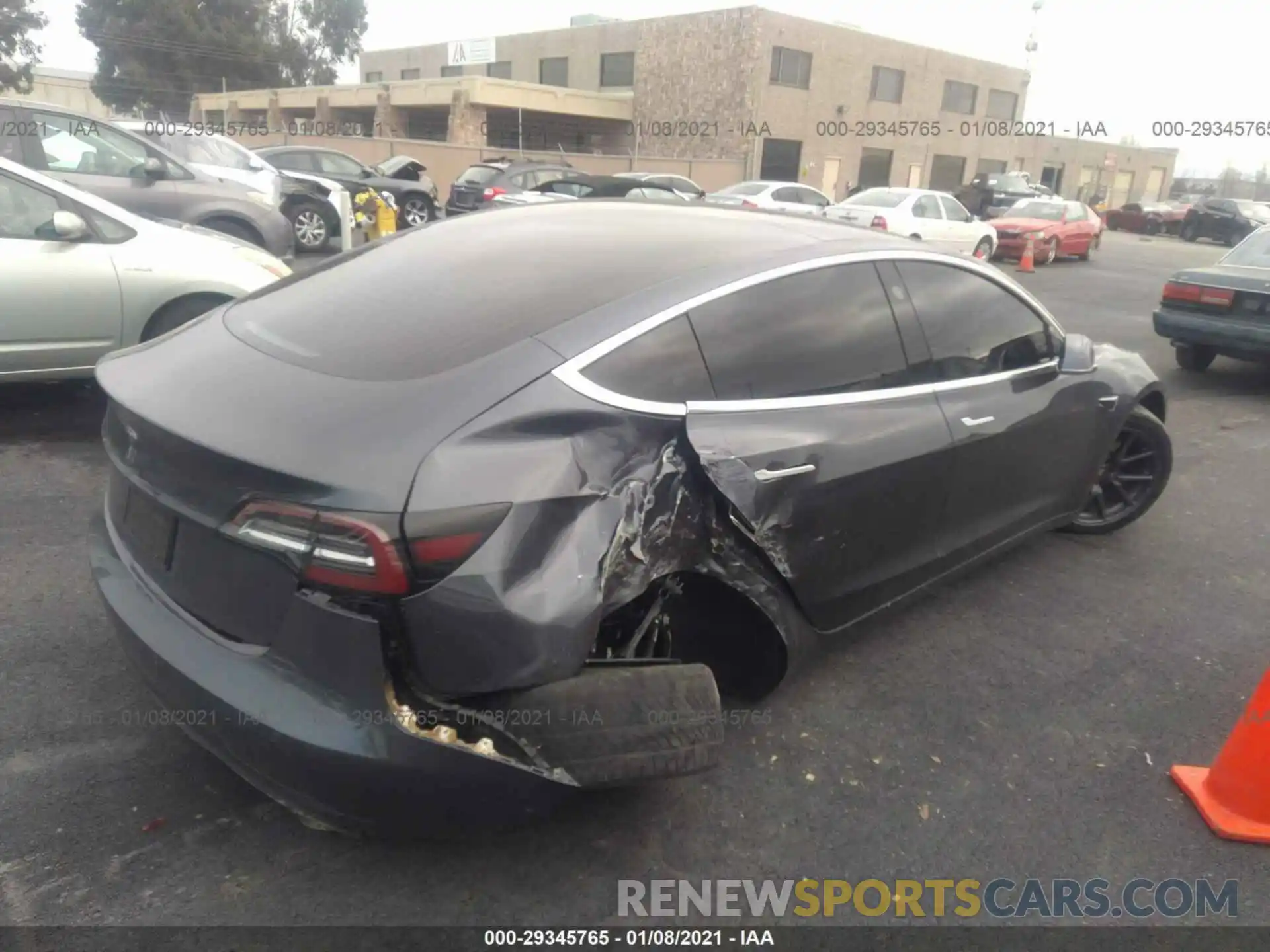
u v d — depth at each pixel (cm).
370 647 204
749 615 288
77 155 899
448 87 3222
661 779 237
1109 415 437
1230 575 455
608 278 275
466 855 254
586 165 3162
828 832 271
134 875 239
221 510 216
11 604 355
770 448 273
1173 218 3453
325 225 1426
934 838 271
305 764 208
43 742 283
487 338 246
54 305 511
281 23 4744
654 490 247
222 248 579
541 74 4053
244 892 237
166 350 273
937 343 347
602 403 242
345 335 257
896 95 3591
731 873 254
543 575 213
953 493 348
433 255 305
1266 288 784
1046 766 305
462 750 211
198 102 4416
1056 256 1970
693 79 3353
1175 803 292
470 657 208
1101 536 493
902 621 393
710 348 271
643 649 275
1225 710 343
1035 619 401
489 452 217
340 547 202
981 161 4031
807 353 298
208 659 221
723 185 3225
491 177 1809
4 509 433
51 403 586
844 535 302
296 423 219
